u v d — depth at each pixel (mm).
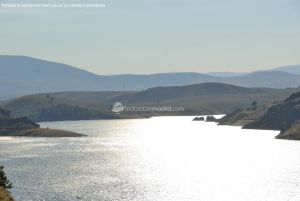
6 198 84625
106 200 145625
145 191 160625
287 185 170125
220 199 149250
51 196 150375
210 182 179250
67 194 153750
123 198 149125
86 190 160500
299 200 146000
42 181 177375
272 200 146625
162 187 168000
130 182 178000
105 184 172500
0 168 99062
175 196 153375
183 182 178875
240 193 157875
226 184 174500
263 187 167375
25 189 161625
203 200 148000
